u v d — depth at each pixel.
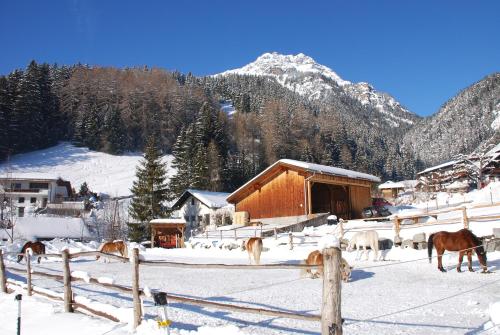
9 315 8.88
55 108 110.50
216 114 109.75
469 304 8.64
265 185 36.28
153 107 118.31
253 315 8.12
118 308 7.79
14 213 60.91
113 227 49.00
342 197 38.34
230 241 25.78
